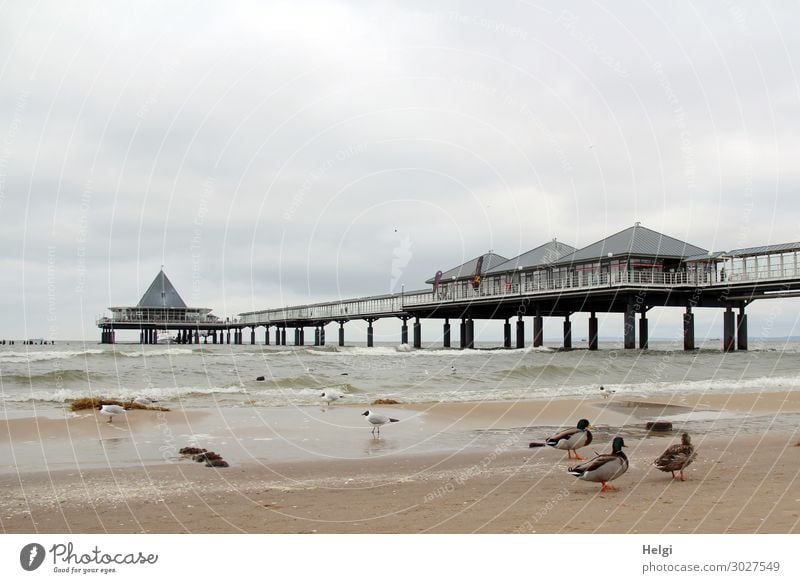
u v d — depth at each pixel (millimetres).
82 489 10406
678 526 7703
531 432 16984
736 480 10242
